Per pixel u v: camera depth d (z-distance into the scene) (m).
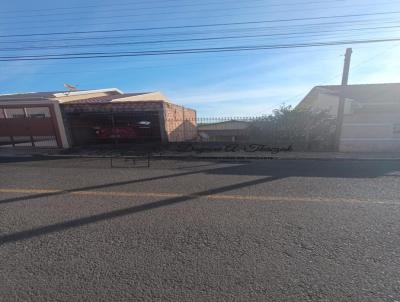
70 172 9.23
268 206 5.49
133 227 4.56
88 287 3.02
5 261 3.58
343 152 13.94
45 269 3.38
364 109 16.00
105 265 3.45
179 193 6.46
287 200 5.85
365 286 2.96
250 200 5.89
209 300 2.78
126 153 14.08
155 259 3.56
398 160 11.65
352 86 22.16
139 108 16.25
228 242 3.99
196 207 5.48
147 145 15.79
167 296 2.85
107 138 16.91
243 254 3.65
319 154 13.34
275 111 16.16
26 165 10.93
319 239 4.05
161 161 11.71
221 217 4.94
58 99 16.44
